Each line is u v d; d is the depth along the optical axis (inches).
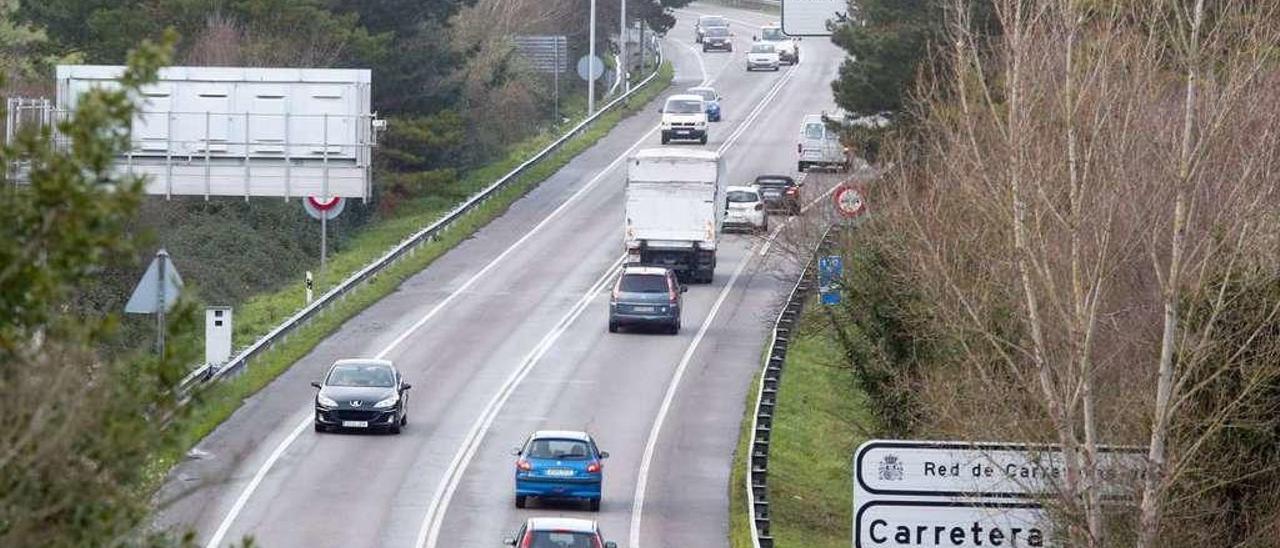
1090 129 2016.5
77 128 997.8
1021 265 1806.1
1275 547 1884.8
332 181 5221.5
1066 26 1952.5
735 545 3319.4
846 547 3533.5
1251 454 1905.8
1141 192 2058.3
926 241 2297.0
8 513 943.0
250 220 6909.5
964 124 2474.2
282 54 6850.4
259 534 3287.4
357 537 3304.6
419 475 3809.1
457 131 7726.4
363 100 5196.9
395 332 5334.6
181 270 6181.1
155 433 1039.6
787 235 5659.5
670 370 4970.5
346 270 6190.9
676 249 6210.6
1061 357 2004.2
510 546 3161.9
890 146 4104.3
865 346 3543.3
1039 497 1501.0
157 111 5172.2
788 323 4997.5
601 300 5949.8
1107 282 2018.9
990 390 1993.1
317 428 4136.3
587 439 3624.5
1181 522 1873.8
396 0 7544.3
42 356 991.6
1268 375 1802.4
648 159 6171.3
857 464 1384.1
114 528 1001.5
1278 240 1920.5
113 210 992.2
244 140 5191.9
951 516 1378.0
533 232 7160.4
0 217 976.9
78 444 988.6
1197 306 1815.9
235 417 4239.7
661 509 3622.0
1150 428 1870.1
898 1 6240.2
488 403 4517.7
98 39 7150.6
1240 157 2100.1
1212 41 2082.9
